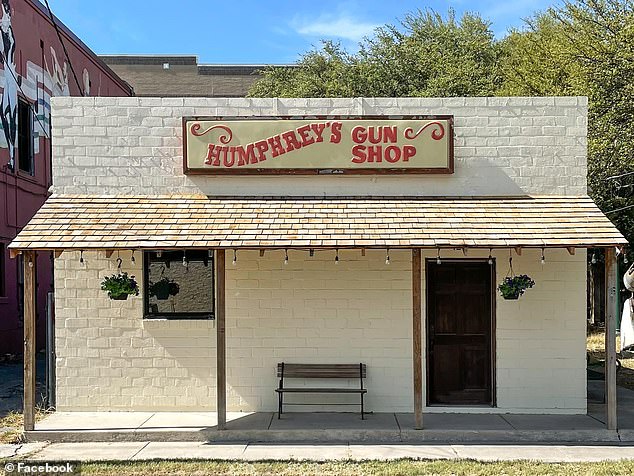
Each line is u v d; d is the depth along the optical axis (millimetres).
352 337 10766
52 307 11180
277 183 10680
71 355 10781
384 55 31391
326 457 8703
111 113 10789
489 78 28703
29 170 17578
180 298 10930
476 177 10711
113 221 9805
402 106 10820
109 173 10727
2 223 15852
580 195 10641
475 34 36031
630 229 19734
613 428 9516
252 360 10773
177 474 8102
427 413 10633
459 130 10742
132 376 10773
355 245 9195
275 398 10750
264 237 9367
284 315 10789
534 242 9273
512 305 10695
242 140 10555
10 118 16250
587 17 19031
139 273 10828
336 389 10375
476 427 9711
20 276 16938
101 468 8273
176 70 42906
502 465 8328
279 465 8359
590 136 17000
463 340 10867
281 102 10844
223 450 9055
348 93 29734
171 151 10773
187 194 10695
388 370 10758
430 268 10898
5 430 9805
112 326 10797
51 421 10133
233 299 10797
